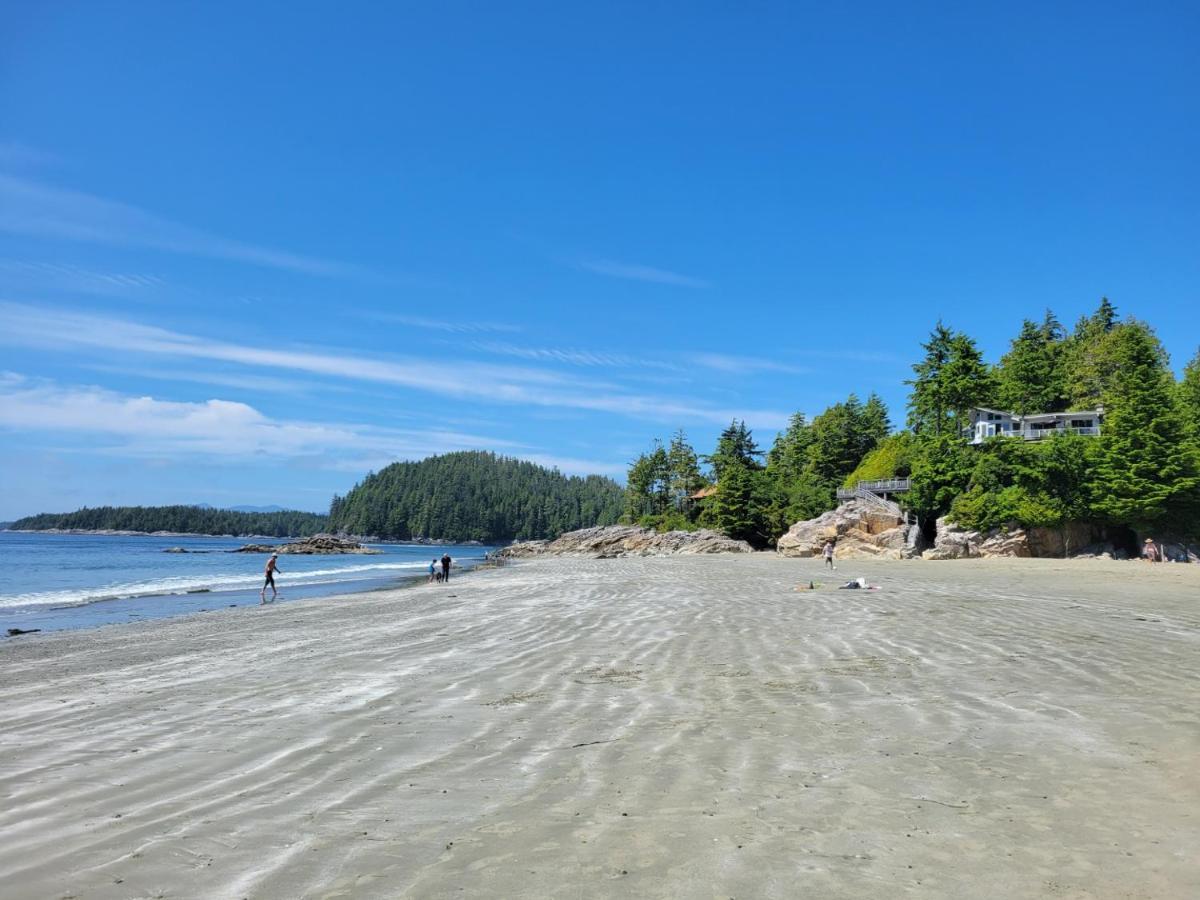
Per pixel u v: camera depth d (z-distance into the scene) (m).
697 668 10.88
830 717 7.71
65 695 10.18
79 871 4.16
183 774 6.07
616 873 4.08
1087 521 59.62
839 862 4.21
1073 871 4.09
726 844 4.48
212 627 19.98
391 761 6.34
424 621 19.12
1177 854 4.31
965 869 4.12
